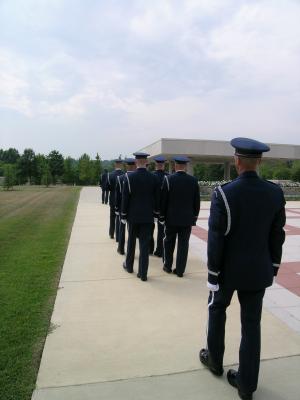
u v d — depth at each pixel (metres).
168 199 5.24
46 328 3.60
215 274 2.56
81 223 10.87
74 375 2.82
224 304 2.71
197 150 25.78
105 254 6.75
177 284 5.03
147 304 4.29
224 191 2.52
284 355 3.12
